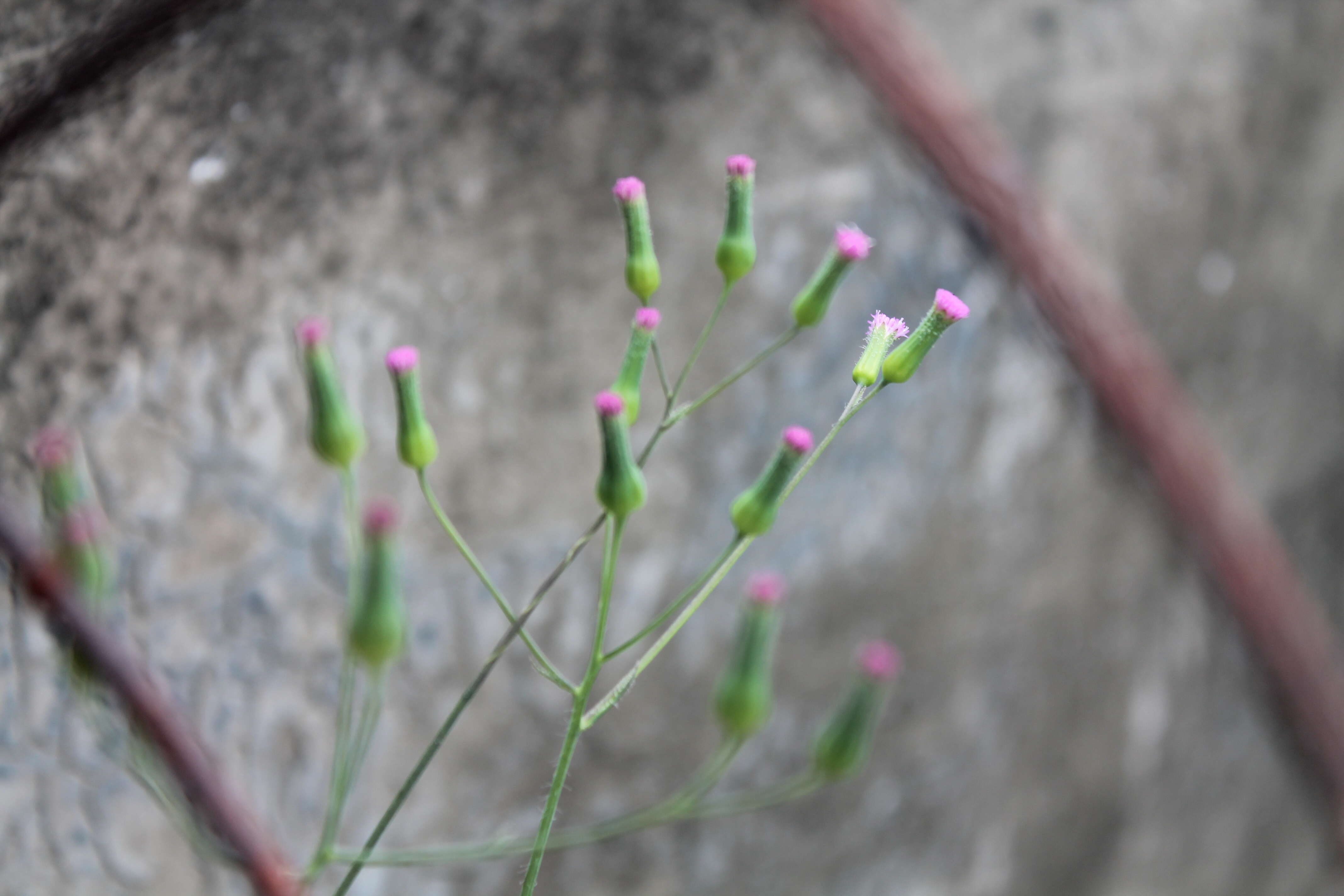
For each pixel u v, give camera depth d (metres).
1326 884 0.83
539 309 0.50
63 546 0.40
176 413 0.46
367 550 0.40
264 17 0.46
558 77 0.50
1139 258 0.65
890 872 0.64
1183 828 0.76
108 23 0.43
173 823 0.46
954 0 0.59
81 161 0.44
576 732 0.40
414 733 0.50
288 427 0.47
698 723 0.56
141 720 0.44
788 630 0.58
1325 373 0.77
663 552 0.54
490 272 0.50
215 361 0.46
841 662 0.60
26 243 0.44
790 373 0.55
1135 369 0.64
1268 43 0.68
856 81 0.55
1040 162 0.61
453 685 0.50
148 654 0.46
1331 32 0.70
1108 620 0.69
